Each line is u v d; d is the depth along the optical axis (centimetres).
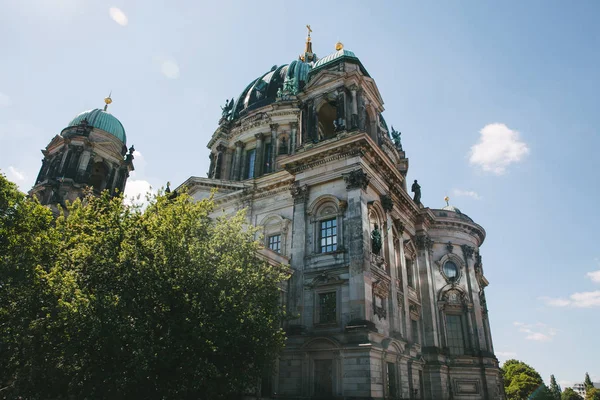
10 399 2211
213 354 2136
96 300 2028
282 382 3281
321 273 3500
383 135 5719
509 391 11569
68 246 2739
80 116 6806
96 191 6300
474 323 5044
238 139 6259
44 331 2177
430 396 4275
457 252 5406
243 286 2380
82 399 2097
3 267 2528
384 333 3431
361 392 2914
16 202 3094
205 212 2598
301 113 4422
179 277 2145
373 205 3750
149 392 2023
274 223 4272
